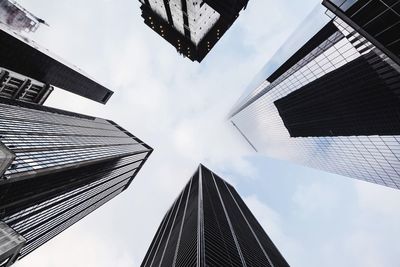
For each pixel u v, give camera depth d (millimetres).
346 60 55125
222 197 154125
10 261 52781
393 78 41562
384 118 58688
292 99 87750
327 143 85750
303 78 72938
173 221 149125
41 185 74250
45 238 110938
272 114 113000
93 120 164250
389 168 66188
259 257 89875
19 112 92375
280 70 78500
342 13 31203
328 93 69812
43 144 79562
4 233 54438
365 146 69125
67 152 87062
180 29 74812
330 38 53625
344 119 71250
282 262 105562
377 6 26578
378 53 35406
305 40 60219
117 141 148750
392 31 28109
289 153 127438
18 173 58562
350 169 84188
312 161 107500
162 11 71938
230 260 70125
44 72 122062
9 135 69938
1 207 64938
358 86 59188
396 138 58562
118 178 151250
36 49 109375
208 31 73125
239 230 108312
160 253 114875
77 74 136750
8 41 98188
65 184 89562
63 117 124375
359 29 31500
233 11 57781
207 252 65562
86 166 94875
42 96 129250
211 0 54344
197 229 85688
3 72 103688
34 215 83250
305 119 89812
